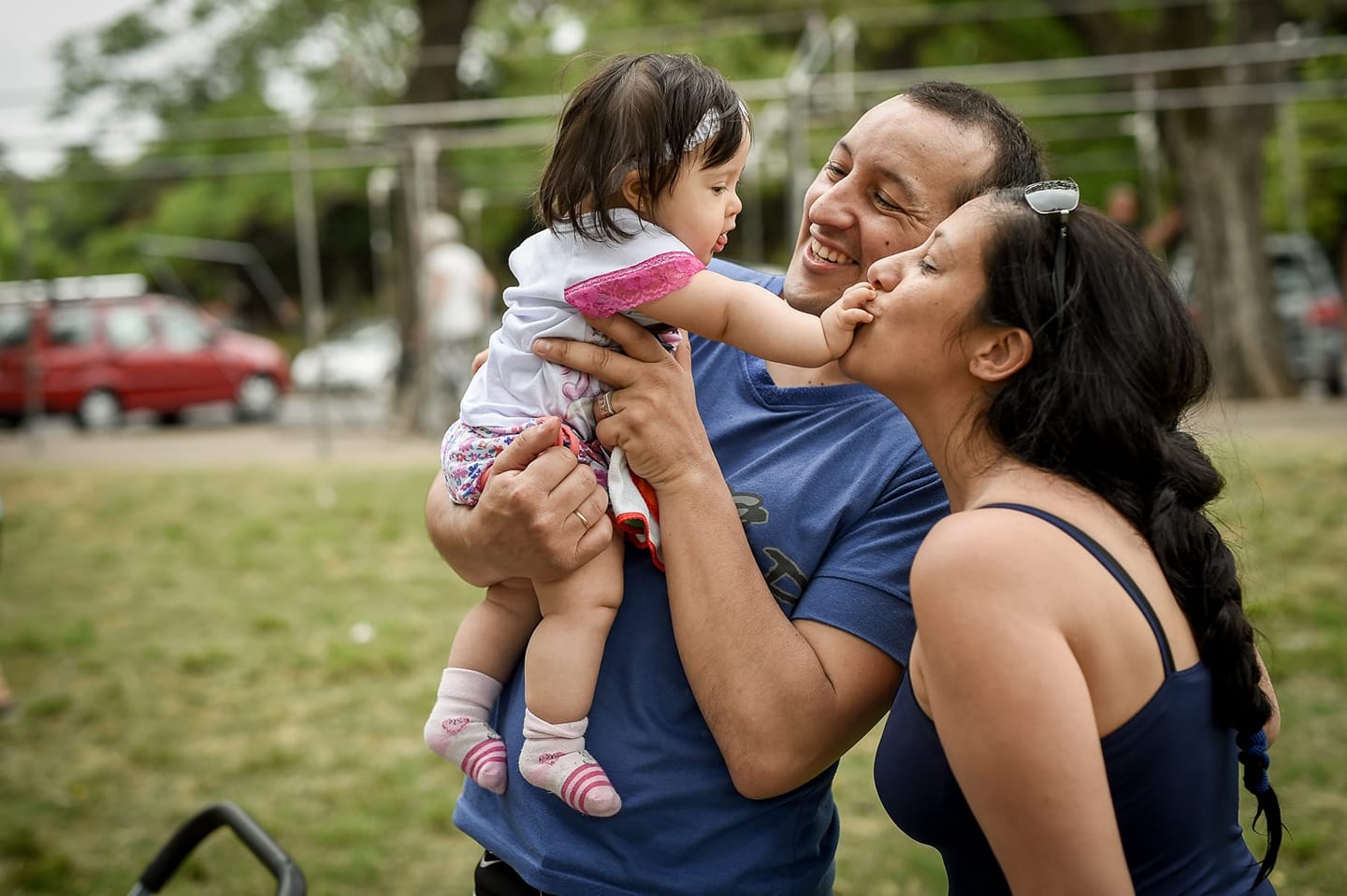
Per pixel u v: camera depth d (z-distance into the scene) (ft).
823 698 5.47
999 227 4.76
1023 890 4.25
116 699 17.62
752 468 6.11
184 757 15.61
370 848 13.12
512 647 6.34
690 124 5.74
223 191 71.72
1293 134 49.57
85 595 22.76
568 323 5.92
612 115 5.74
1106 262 4.74
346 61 49.83
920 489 5.79
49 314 50.19
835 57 38.29
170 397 50.90
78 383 49.37
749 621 5.53
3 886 12.48
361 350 55.88
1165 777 4.45
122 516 28.43
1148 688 4.41
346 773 14.98
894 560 5.66
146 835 13.64
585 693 5.82
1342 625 17.71
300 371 54.70
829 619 5.58
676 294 5.63
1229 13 49.73
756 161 44.19
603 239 5.81
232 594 22.36
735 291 5.63
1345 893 11.16
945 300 4.81
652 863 5.72
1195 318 5.02
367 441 40.27
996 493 4.66
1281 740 14.25
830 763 5.67
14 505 30.04
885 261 5.10
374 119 35.01
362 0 63.62
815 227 6.31
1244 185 43.14
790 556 5.83
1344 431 31.91
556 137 6.03
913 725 4.82
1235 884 4.71
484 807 6.29
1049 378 4.66
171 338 51.52
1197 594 4.58
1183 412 5.17
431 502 6.35
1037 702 4.15
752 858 5.72
